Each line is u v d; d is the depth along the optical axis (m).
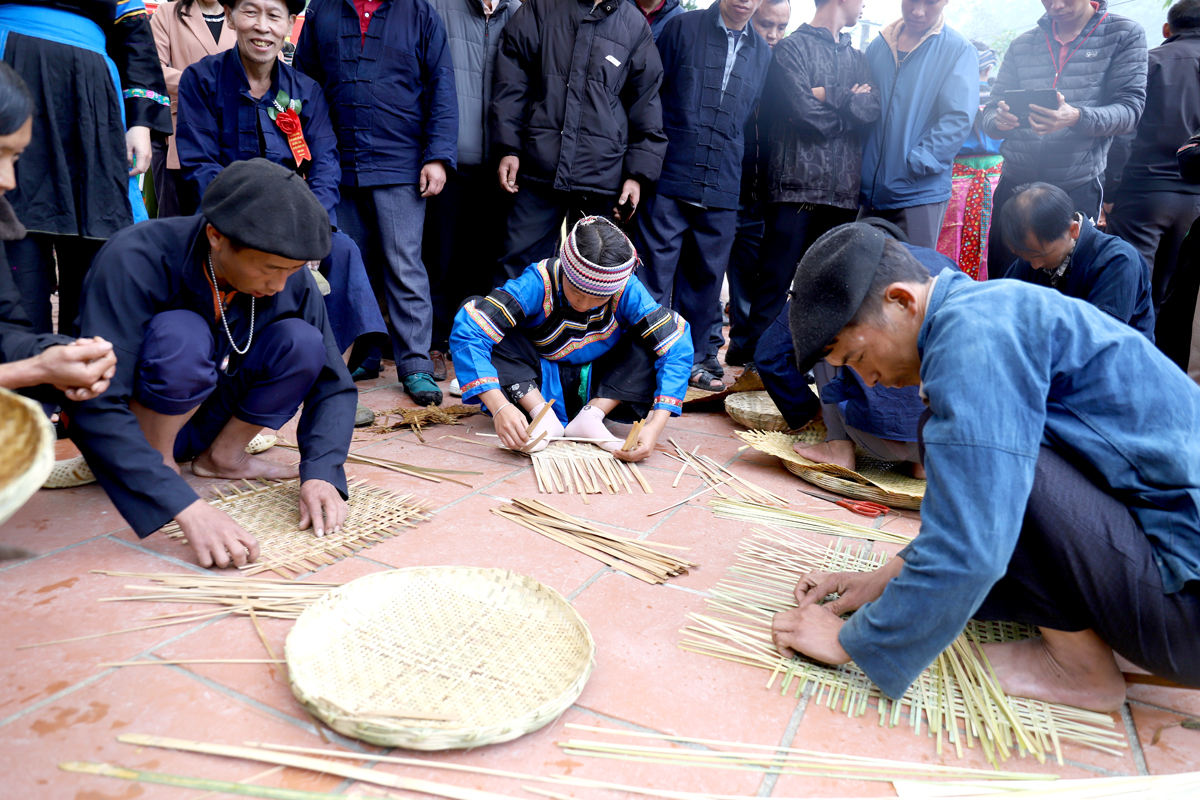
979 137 4.13
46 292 2.43
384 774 1.15
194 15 3.84
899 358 1.33
